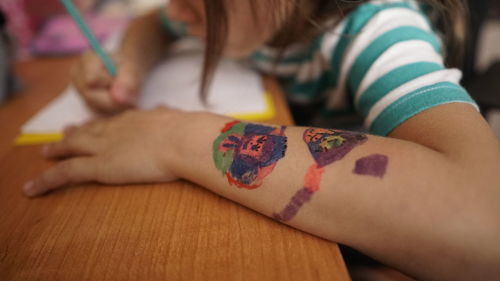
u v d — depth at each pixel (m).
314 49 0.37
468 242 0.17
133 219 0.22
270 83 0.40
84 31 0.35
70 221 0.22
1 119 0.36
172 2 0.34
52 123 0.34
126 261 0.19
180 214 0.22
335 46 0.32
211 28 0.31
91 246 0.20
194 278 0.18
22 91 0.42
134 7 0.74
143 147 0.25
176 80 0.40
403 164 0.19
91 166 0.25
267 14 0.31
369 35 0.28
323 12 0.32
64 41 0.55
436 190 0.18
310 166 0.20
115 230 0.21
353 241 0.19
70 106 0.37
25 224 0.22
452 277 0.18
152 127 0.27
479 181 0.18
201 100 0.35
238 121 0.25
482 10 0.47
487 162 0.19
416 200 0.18
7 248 0.20
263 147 0.22
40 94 0.41
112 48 0.50
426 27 0.29
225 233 0.20
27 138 0.32
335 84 0.37
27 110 0.37
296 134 0.23
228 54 0.37
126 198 0.24
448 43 0.34
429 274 0.18
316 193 0.20
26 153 0.30
